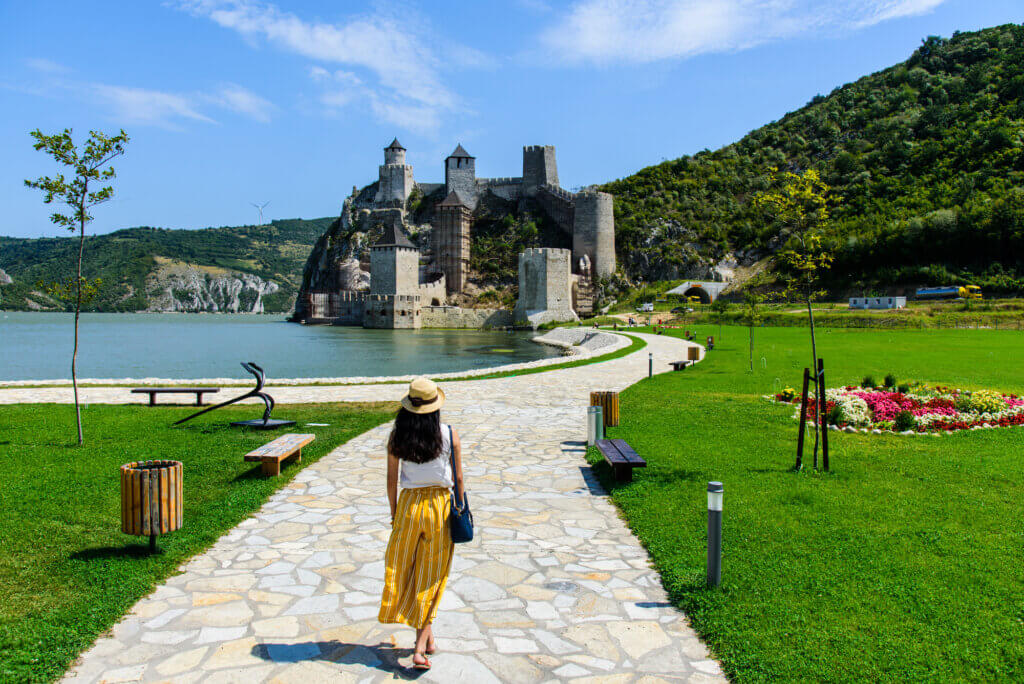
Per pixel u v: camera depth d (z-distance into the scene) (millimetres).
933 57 171625
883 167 129875
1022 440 13352
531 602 6422
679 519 8570
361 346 66562
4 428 14992
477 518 8922
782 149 161625
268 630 5840
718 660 5375
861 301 79688
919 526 8195
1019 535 7875
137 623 5922
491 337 84938
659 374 27141
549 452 12883
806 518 8539
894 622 5840
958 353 34344
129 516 7246
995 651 5348
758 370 27516
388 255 113438
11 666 5102
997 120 124250
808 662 5230
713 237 131000
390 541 5465
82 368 44469
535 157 147875
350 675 5117
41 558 7195
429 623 5289
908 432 14133
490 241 140000
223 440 13586
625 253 132875
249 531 8391
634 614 6184
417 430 5449
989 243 90688
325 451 12688
